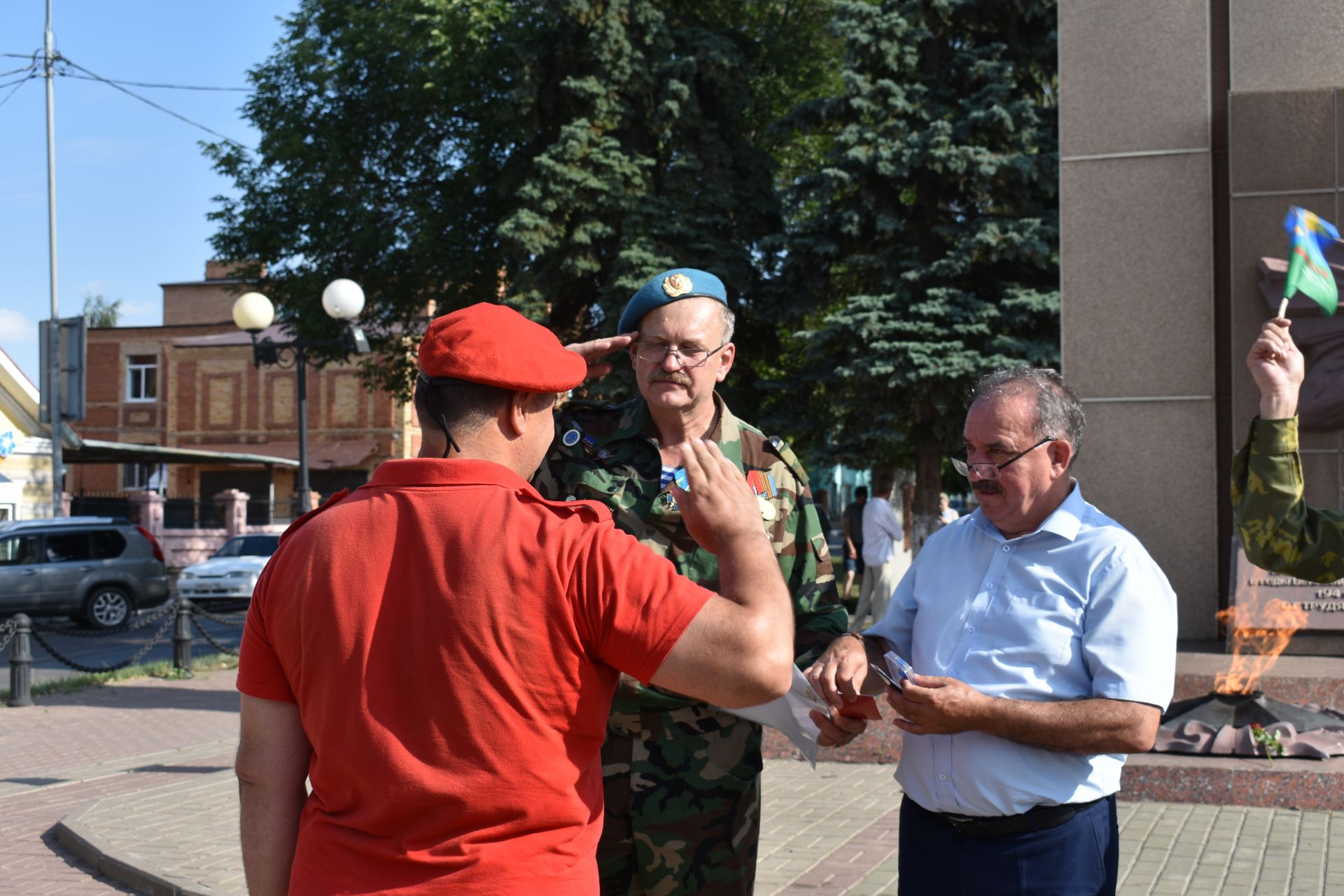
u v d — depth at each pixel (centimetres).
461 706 168
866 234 1739
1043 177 1625
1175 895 450
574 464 312
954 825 260
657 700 280
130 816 639
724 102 1920
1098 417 891
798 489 314
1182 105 886
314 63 2086
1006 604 262
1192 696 696
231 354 3697
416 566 176
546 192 1827
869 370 1577
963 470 267
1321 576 251
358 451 3541
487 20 1902
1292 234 261
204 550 2848
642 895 287
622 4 1838
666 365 302
